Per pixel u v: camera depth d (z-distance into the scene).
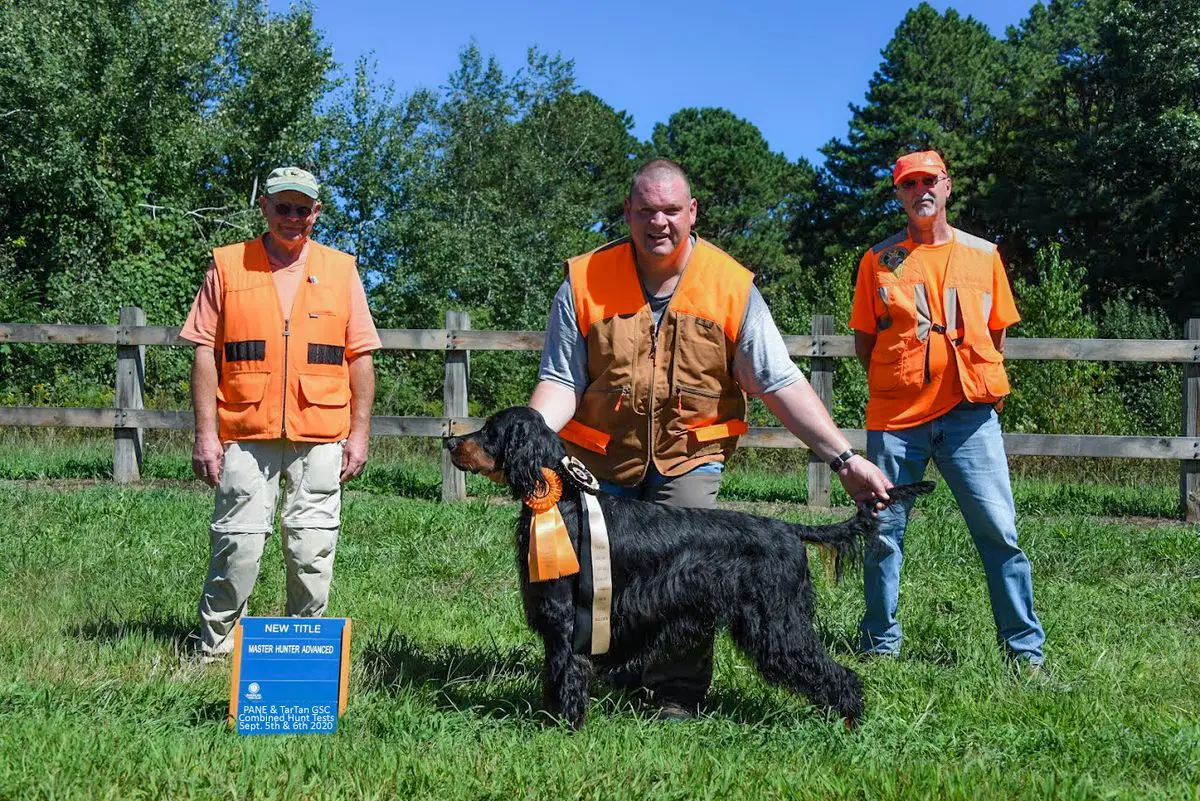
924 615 5.44
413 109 29.22
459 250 23.41
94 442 11.80
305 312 4.39
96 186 17.45
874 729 3.52
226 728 3.44
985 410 4.70
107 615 4.98
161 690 3.74
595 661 3.67
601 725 3.53
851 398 11.67
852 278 14.21
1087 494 9.00
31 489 8.34
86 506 7.41
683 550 3.55
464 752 3.20
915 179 4.74
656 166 3.73
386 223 22.88
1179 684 4.29
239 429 4.35
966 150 37.94
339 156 23.22
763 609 3.54
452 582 6.18
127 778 2.89
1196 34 27.83
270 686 3.44
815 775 3.05
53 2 19.50
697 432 3.96
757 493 9.09
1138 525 7.75
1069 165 32.66
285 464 4.45
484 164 32.28
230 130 21.44
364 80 23.39
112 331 9.10
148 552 6.23
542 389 4.02
